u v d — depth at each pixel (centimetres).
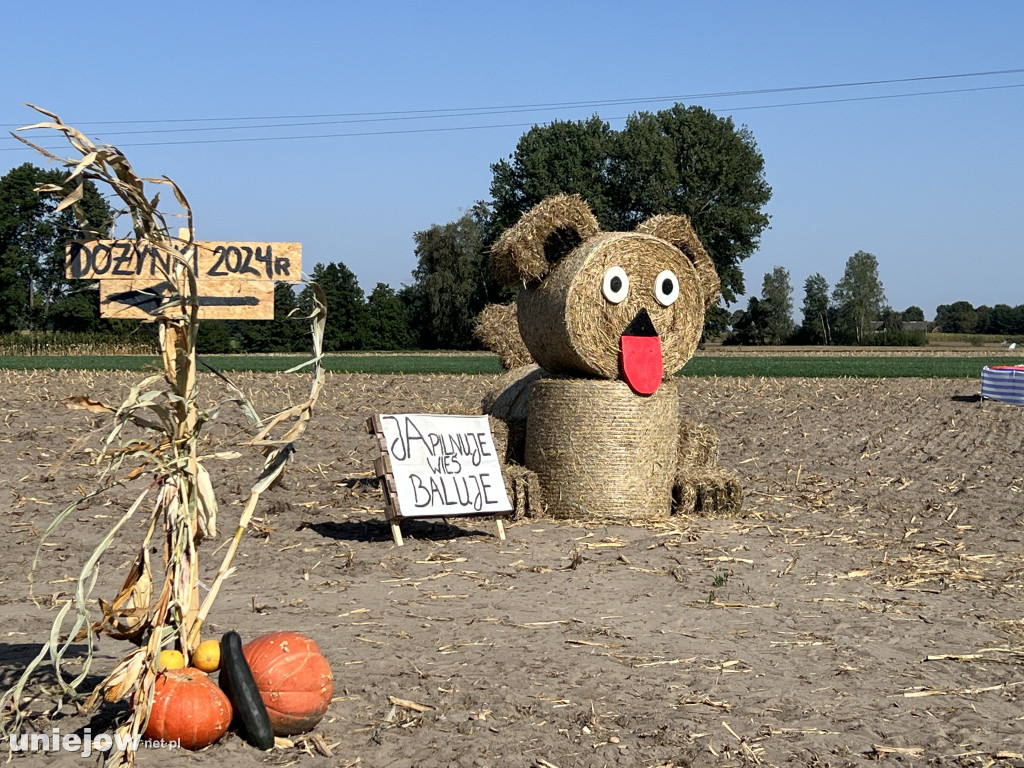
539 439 996
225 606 659
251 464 1234
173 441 443
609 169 6756
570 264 979
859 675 555
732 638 616
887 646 610
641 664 561
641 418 980
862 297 11512
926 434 1603
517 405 1092
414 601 681
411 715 477
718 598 709
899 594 739
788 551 867
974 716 499
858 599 719
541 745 447
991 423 1698
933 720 493
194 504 449
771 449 1482
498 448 1041
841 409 1889
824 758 443
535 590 717
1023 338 10669
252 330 6241
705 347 8338
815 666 569
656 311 1007
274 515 976
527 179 6650
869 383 2495
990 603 718
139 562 444
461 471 893
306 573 753
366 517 980
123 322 4616
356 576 750
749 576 773
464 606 671
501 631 613
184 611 442
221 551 823
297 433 472
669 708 495
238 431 1480
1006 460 1390
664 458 1002
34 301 5394
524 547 860
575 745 448
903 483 1238
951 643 619
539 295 1006
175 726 421
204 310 1207
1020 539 945
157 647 422
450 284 7719
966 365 3772
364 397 2023
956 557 863
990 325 13612
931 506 1101
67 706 475
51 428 1464
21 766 407
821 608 692
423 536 900
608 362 982
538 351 1036
